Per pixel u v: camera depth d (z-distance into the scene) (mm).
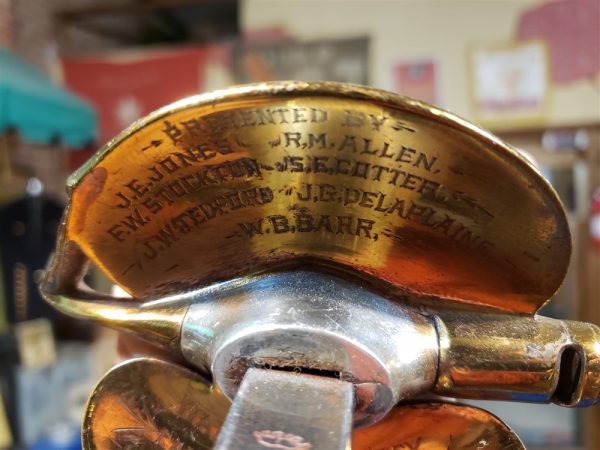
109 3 1060
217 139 85
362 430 110
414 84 825
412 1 821
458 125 78
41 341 688
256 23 873
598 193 768
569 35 769
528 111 789
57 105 709
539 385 101
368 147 83
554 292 100
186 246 103
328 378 91
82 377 722
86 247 104
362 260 102
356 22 842
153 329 111
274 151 86
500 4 792
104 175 91
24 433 630
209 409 111
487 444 109
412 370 98
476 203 89
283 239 101
